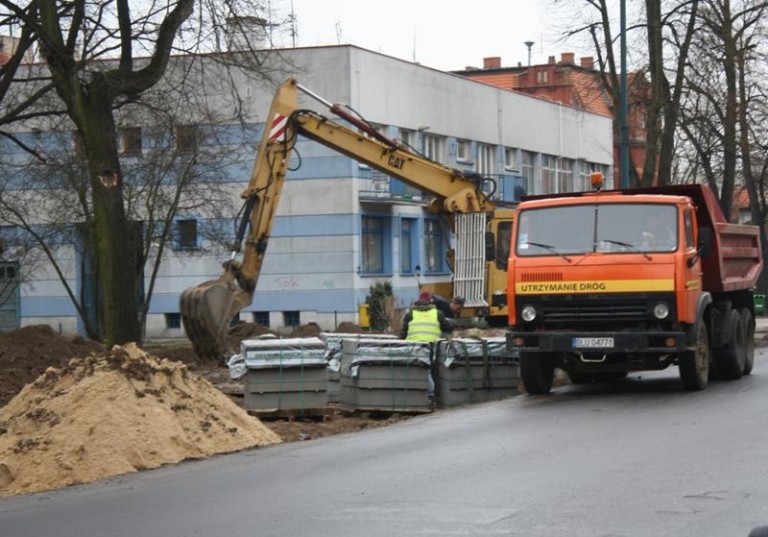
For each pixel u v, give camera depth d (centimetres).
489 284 3058
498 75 7919
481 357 2034
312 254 4788
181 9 2433
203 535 949
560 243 1941
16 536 991
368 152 2925
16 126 4131
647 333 1864
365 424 1827
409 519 973
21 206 3884
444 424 1680
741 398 1864
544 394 2070
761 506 999
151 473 1336
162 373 1512
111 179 2389
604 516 967
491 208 3141
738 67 4369
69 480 1303
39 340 2892
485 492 1088
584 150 7181
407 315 2141
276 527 965
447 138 5494
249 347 1841
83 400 1414
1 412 1474
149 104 3039
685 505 1008
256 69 2675
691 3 3988
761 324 4809
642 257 1886
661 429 1501
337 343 2102
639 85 4234
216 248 4350
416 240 5238
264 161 2709
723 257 2153
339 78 4700
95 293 3869
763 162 5494
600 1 4116
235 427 1527
